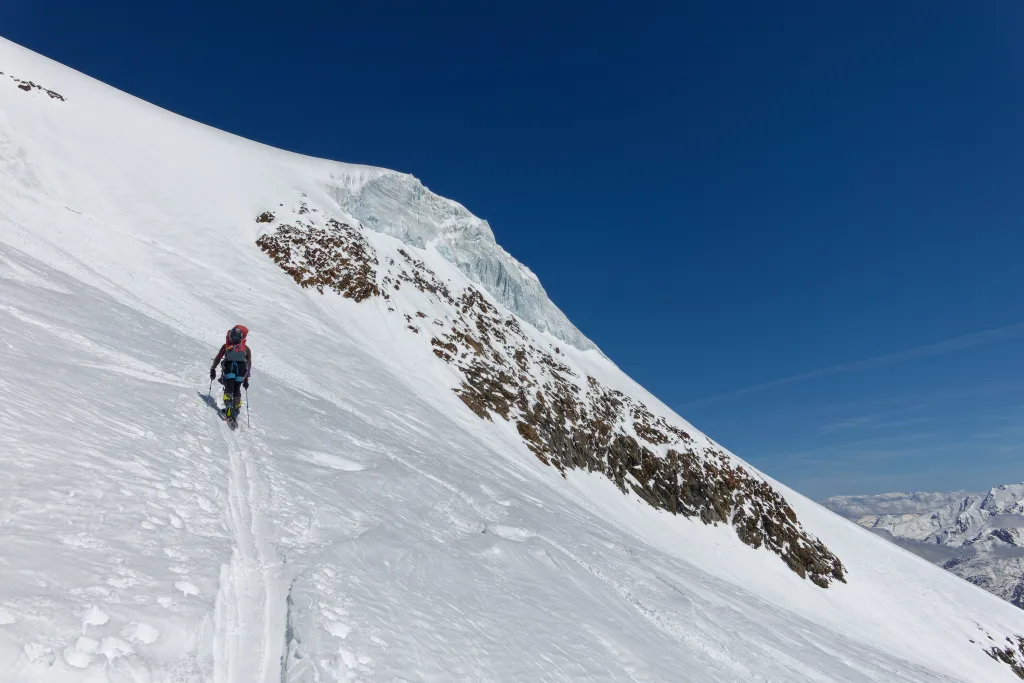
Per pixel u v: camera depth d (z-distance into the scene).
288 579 4.87
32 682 2.58
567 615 7.49
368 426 16.48
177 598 3.76
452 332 46.12
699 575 20.89
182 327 18.59
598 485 44.72
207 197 40.59
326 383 21.84
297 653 3.75
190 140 47.88
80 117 40.53
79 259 21.84
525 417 44.06
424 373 37.47
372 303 39.69
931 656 41.50
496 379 45.19
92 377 8.50
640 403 64.44
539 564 9.18
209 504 5.63
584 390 58.69
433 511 9.55
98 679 2.81
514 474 26.58
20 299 11.10
